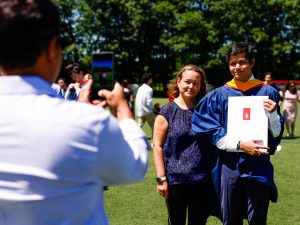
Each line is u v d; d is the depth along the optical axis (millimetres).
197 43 43250
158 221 5277
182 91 3828
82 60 45844
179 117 3811
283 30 43094
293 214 5551
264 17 42406
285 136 13484
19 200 1289
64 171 1298
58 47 1407
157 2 47281
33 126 1291
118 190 6758
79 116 1315
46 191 1296
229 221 3689
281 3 41125
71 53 45969
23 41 1310
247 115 3533
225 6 42062
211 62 42906
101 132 1324
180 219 3809
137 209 5754
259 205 3564
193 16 42938
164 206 5898
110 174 1390
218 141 3572
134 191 6699
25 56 1332
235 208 3674
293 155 9781
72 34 47375
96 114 1343
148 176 7707
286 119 13086
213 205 3848
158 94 47781
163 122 3830
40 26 1316
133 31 47656
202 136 3732
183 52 45500
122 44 47500
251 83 3746
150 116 11695
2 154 1295
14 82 1345
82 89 1636
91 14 46875
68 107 1336
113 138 1346
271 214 5559
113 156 1349
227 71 45812
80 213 1356
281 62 46875
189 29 43750
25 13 1298
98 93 1587
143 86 11688
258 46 42688
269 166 3631
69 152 1288
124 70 49219
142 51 49031
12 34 1296
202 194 3791
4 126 1300
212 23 43000
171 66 48812
